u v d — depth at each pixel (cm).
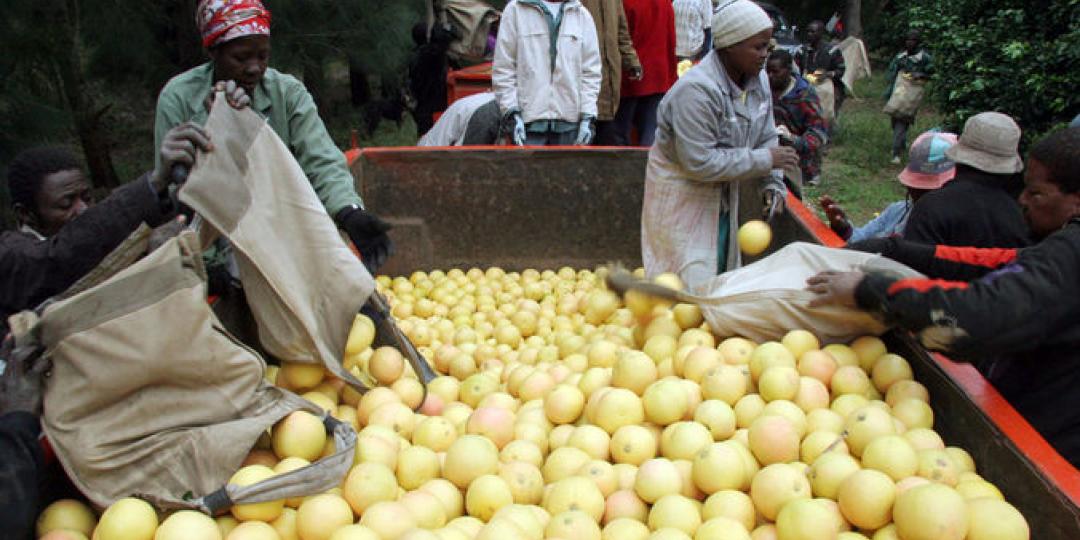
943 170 472
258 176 296
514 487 294
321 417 283
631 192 636
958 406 294
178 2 813
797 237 471
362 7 898
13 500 224
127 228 276
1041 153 284
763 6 1286
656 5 797
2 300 286
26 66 668
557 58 668
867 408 296
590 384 357
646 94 820
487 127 721
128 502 238
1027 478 250
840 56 1277
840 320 345
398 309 563
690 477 293
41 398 247
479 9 1038
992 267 339
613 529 268
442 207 634
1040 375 290
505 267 648
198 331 253
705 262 475
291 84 388
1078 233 259
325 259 311
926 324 263
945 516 237
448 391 388
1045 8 811
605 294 478
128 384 248
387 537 250
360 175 596
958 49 887
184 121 367
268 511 251
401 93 1120
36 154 309
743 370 340
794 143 807
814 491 278
